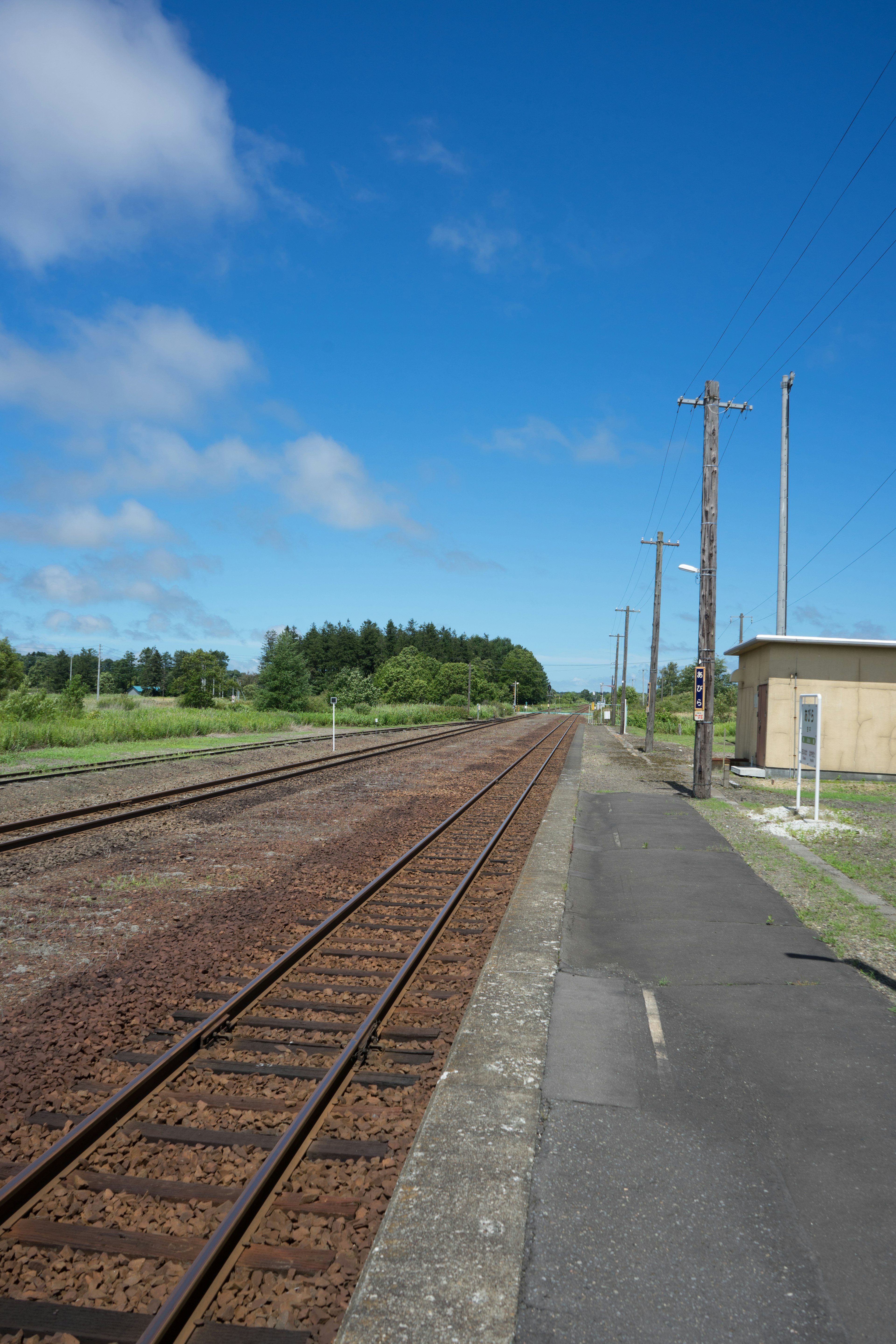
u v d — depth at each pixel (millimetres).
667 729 59750
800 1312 3166
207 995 6602
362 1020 6254
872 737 23812
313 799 18141
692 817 16250
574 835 14312
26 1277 3426
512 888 10500
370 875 11031
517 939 8172
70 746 28750
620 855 12586
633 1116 4664
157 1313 3188
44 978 6992
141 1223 3766
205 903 9477
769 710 24359
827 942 8125
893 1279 3365
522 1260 3432
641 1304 3191
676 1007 6387
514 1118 4625
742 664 28609
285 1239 3639
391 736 43969
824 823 15398
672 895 10055
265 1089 5082
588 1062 5375
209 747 29484
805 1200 3895
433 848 12953
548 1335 3027
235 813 15906
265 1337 3115
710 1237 3604
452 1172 4070
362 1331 3037
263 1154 4332
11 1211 3820
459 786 21328
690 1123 4598
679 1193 3930
